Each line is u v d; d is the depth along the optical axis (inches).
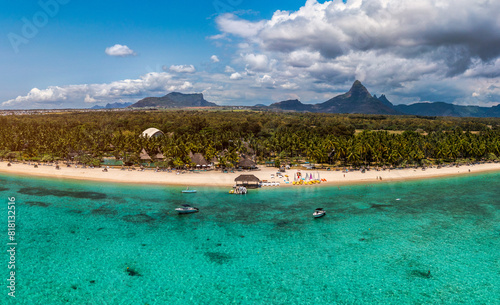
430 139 6294.3
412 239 2021.4
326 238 2036.2
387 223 2314.2
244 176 3385.8
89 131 7844.5
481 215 2501.2
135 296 1392.7
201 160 4522.6
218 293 1425.9
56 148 5492.1
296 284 1502.2
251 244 1939.0
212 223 2294.5
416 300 1382.9
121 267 1640.0
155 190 3250.5
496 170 4601.4
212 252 1825.8
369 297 1402.6
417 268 1654.8
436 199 2987.2
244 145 6038.4
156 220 2346.2
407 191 3312.0
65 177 3848.4
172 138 6555.1
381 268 1652.3
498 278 1560.0
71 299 1359.5
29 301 1337.4
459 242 1977.1
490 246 1916.8
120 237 2020.2
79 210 2554.1
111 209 2593.5
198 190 3267.7
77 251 1809.8
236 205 2746.1
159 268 1636.3
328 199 2967.5
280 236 2064.5
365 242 1977.1
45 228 2153.1
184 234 2085.4
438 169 4606.3
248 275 1579.7
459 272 1615.4
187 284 1493.6
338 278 1556.3
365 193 3213.6
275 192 3225.9
